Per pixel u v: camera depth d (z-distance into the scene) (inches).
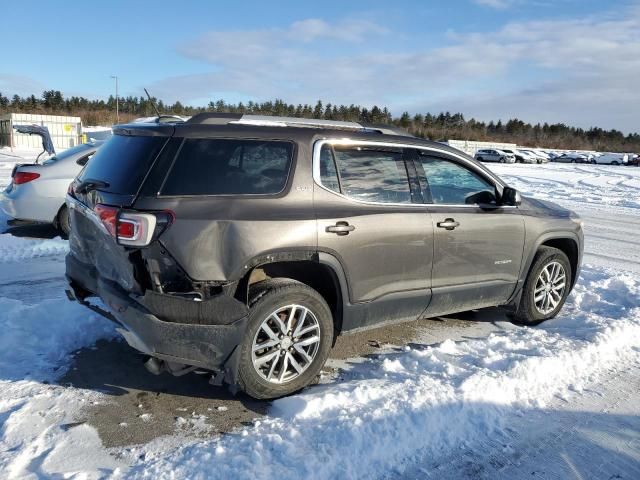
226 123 142.2
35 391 140.9
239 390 144.0
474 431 130.0
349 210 149.9
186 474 109.0
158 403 139.2
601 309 225.5
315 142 150.2
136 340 130.8
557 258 207.9
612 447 126.9
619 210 609.6
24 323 174.1
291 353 142.3
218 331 128.8
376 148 162.4
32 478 107.0
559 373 159.8
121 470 110.3
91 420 129.3
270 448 118.2
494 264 186.5
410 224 161.2
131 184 131.5
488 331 200.2
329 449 117.1
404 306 165.8
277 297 136.5
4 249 292.0
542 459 121.5
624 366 170.1
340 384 147.6
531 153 2062.0
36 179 311.3
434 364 162.6
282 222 136.6
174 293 130.5
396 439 122.5
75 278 159.3
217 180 135.2
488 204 187.3
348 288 150.5
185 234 127.2
